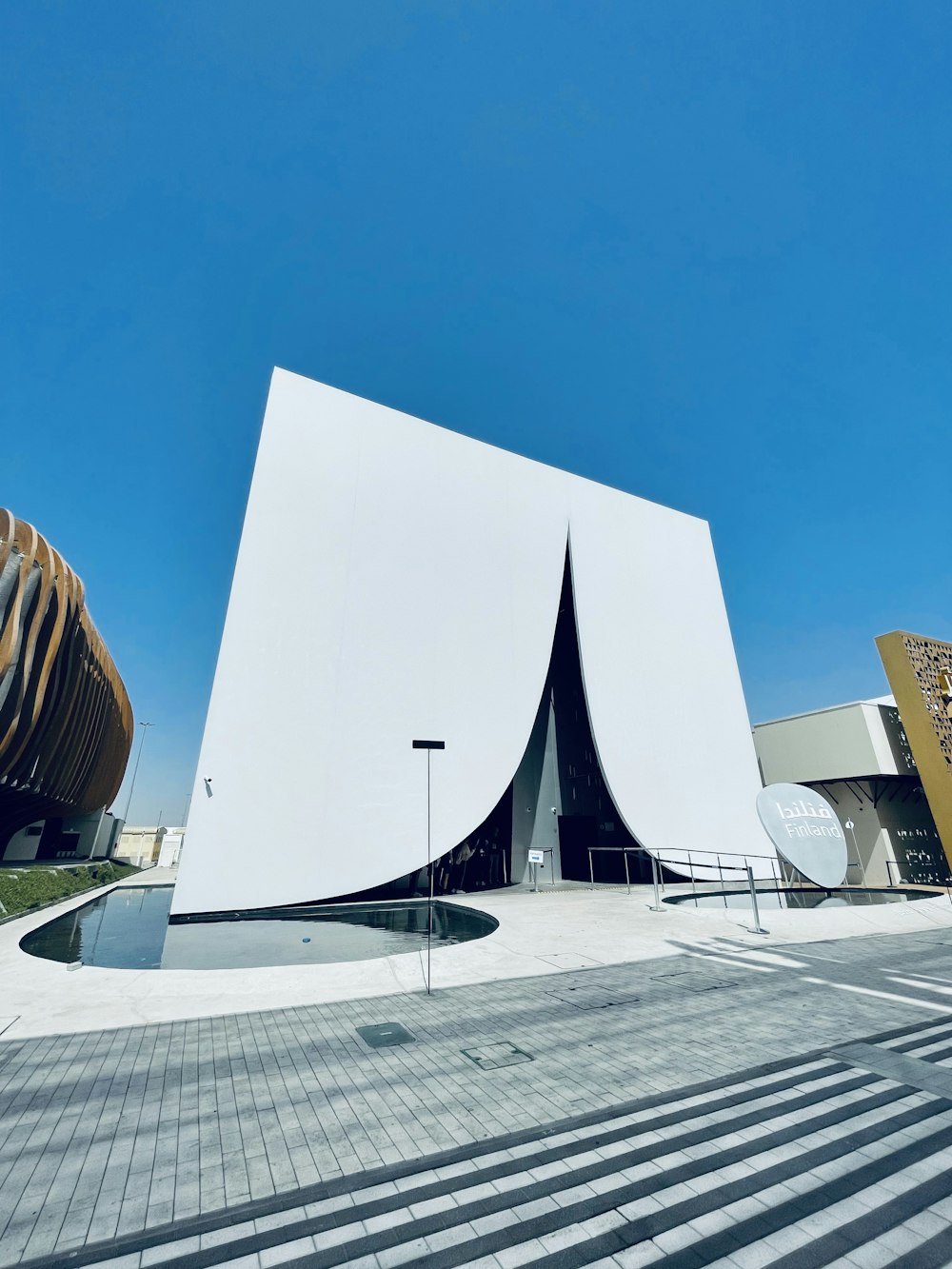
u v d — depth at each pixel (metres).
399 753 15.98
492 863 20.59
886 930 10.63
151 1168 2.99
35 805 22.86
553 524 22.45
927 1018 5.46
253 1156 3.10
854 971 7.38
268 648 15.01
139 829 50.16
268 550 15.79
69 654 20.30
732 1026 5.23
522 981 6.89
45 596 16.69
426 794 16.03
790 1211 2.64
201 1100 3.77
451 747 16.95
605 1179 2.90
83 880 20.14
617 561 23.94
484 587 19.41
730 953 8.47
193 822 13.16
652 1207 2.67
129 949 9.74
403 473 19.03
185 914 12.57
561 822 22.59
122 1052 4.62
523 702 18.81
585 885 19.98
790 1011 5.68
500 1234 2.49
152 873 33.16
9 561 14.89
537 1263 2.31
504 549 20.47
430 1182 2.86
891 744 23.89
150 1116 3.56
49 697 18.78
